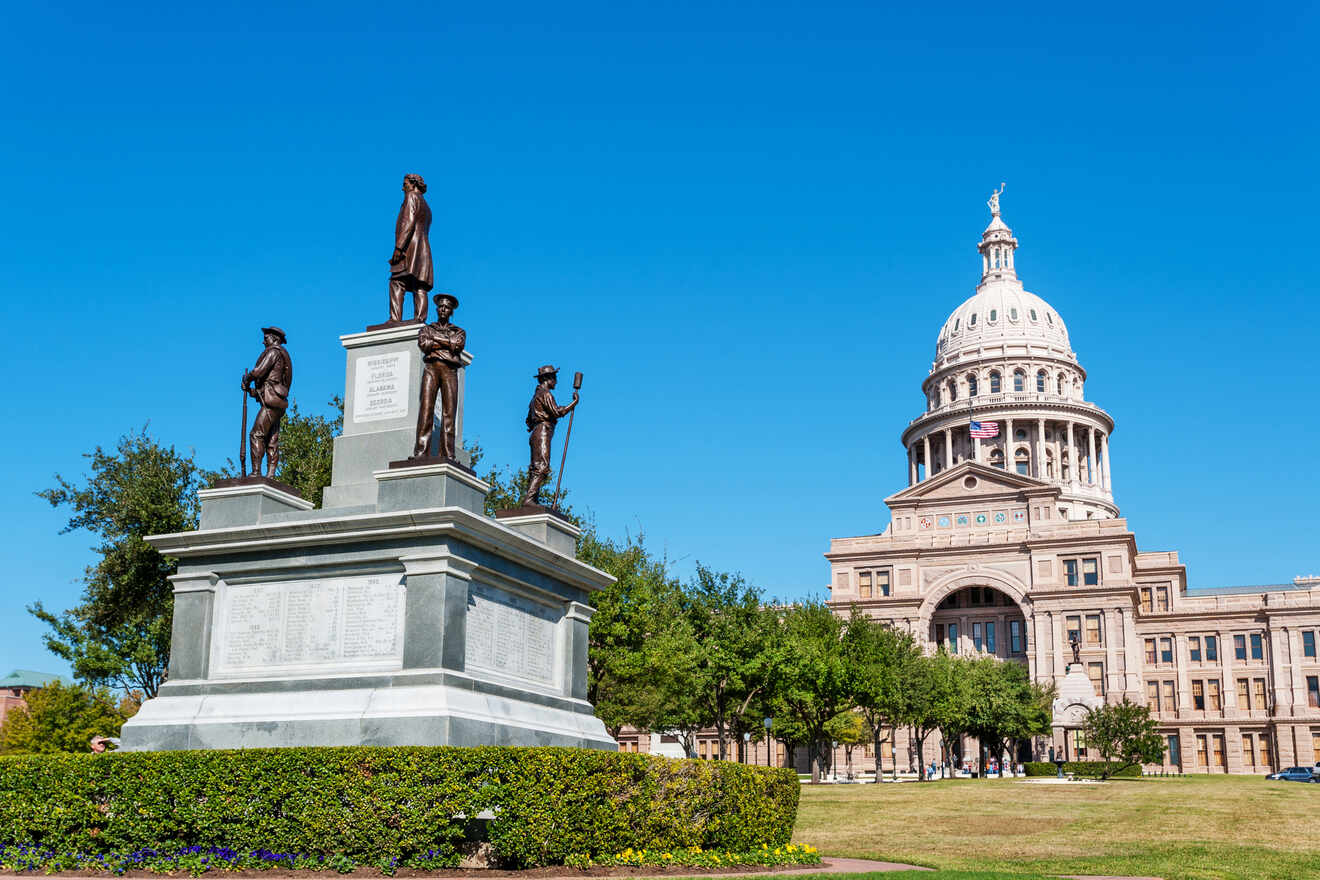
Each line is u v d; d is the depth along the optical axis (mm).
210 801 16891
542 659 21812
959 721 93125
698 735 117688
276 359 21984
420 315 22156
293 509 21406
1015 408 155875
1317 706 128125
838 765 118125
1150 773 129000
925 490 130625
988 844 30625
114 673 40562
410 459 19578
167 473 38750
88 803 17359
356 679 18766
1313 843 31531
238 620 20344
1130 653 117562
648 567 61219
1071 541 121688
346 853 16312
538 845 16109
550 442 23828
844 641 77125
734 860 18875
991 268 180125
